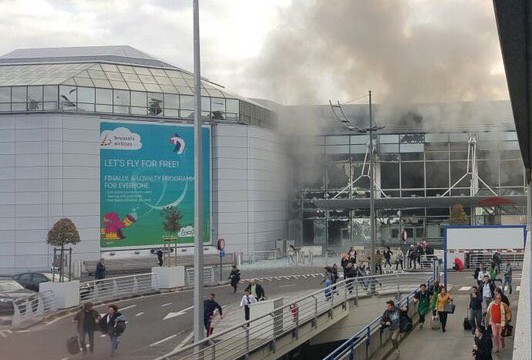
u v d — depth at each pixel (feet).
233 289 110.11
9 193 150.61
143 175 160.45
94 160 154.71
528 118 30.53
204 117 169.48
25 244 149.38
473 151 197.47
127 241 157.79
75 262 140.46
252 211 176.04
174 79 172.86
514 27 17.63
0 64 172.65
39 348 60.85
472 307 67.26
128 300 98.12
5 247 149.79
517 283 109.91
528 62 20.99
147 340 65.00
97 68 164.76
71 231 120.88
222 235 170.60
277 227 192.24
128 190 158.51
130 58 184.14
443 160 200.44
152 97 163.53
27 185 150.51
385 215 201.67
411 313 75.20
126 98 160.15
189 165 167.02
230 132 172.76
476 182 196.44
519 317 39.50
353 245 196.85
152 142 162.20
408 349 63.46
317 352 79.51
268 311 64.13
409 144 201.67
